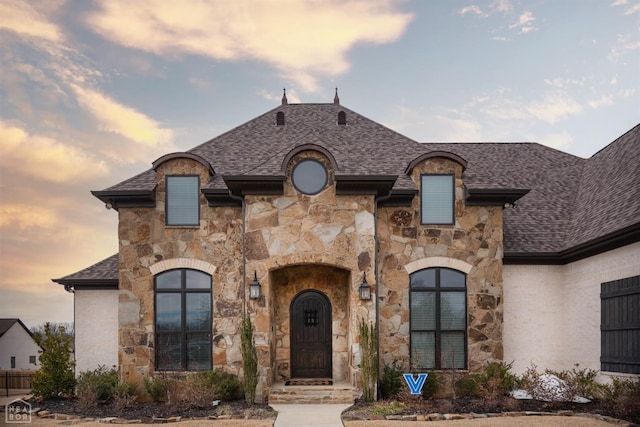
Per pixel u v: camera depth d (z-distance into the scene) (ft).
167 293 51.52
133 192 50.39
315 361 53.52
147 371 50.16
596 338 48.11
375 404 44.45
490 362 50.93
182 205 52.06
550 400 43.62
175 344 50.93
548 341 54.19
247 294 48.34
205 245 51.57
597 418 37.96
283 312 53.83
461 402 44.88
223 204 51.70
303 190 49.55
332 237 48.93
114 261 58.39
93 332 55.83
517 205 61.62
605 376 46.19
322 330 53.83
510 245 54.95
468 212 52.70
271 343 50.37
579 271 51.62
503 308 53.26
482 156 71.05
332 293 53.98
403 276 51.88
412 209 52.60
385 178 47.88
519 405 42.88
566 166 69.62
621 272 44.01
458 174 52.90
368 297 47.80
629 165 54.39
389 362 50.85
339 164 52.21
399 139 61.16
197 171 52.24
